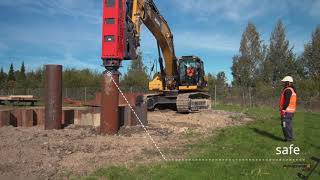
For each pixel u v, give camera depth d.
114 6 11.74
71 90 43.94
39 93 47.28
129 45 12.91
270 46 51.12
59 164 8.27
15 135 11.50
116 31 11.74
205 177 7.22
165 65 22.19
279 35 50.34
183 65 22.94
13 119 13.66
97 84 57.62
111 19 11.78
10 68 84.12
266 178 7.26
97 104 19.89
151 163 8.41
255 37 52.91
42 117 14.34
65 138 11.20
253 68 52.62
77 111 14.38
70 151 9.52
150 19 18.36
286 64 49.56
